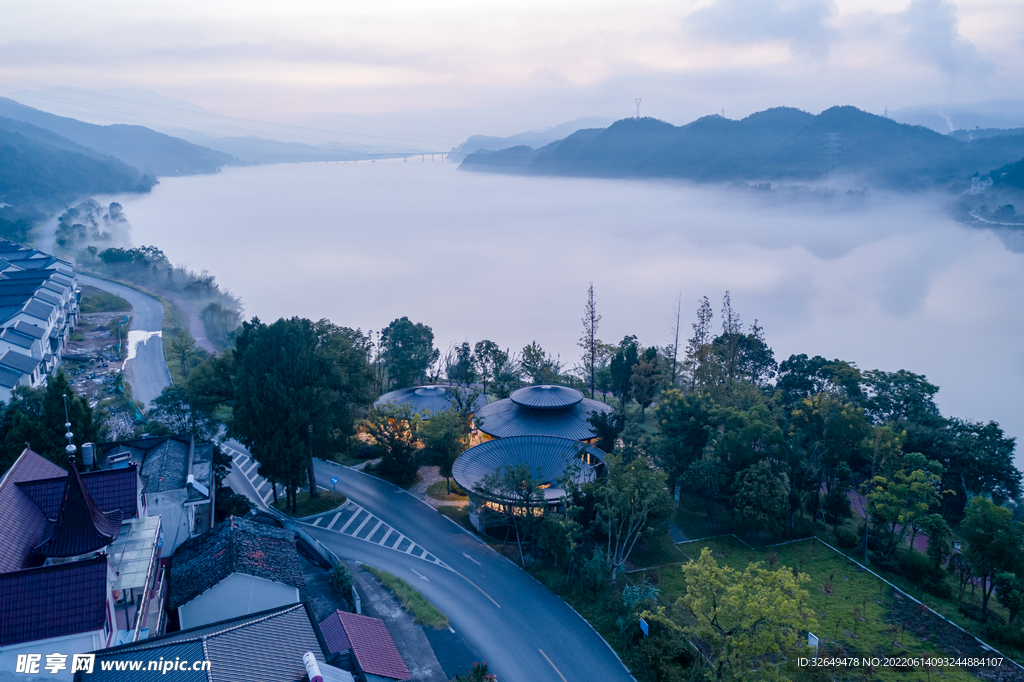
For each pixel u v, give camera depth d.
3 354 112.12
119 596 39.50
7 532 37.47
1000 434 86.06
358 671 38.44
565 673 47.91
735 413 74.62
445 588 58.94
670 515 59.38
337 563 58.88
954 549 70.75
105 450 64.25
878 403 96.88
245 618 36.41
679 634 48.62
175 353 151.50
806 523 73.00
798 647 41.72
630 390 107.25
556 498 67.75
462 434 86.25
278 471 69.69
